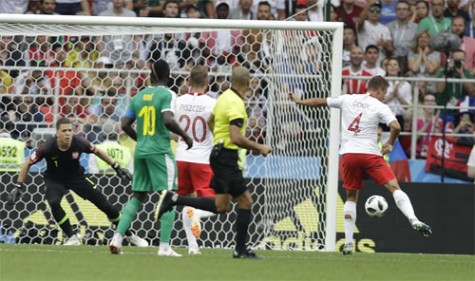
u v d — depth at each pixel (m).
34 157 45.53
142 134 37.28
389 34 68.31
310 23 49.19
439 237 52.91
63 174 46.31
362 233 52.44
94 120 54.62
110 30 50.50
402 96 64.31
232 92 35.56
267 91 53.72
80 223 50.62
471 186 53.19
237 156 36.00
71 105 54.53
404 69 67.94
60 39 57.41
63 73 54.12
